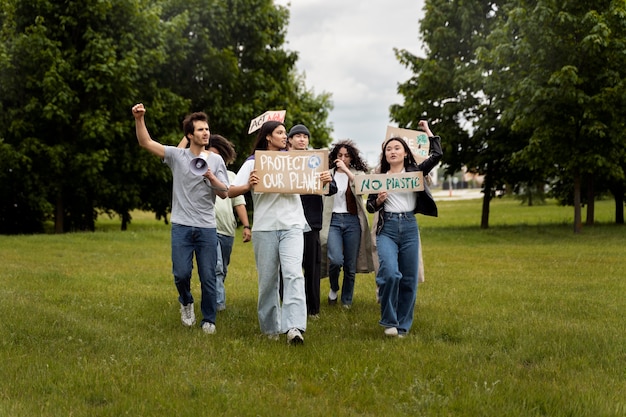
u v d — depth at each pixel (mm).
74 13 21797
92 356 5508
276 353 5703
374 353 5711
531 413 4258
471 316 7586
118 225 34250
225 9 25281
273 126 6477
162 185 25906
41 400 4348
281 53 27547
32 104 20969
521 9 19219
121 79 21188
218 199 7805
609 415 4188
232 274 11352
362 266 8445
